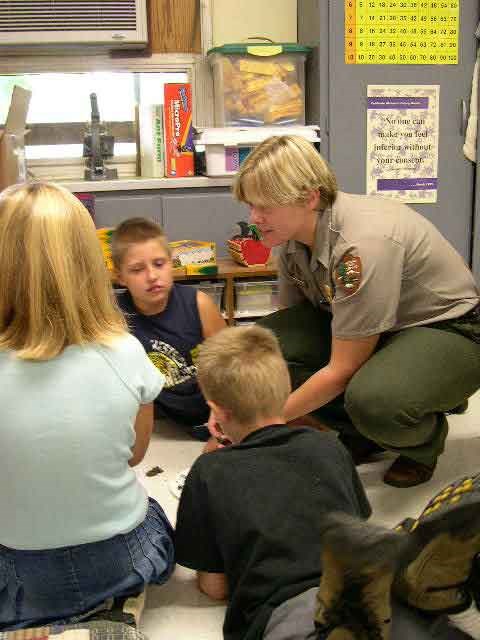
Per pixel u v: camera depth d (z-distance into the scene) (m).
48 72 2.95
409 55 2.73
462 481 1.05
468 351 1.83
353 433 2.00
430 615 1.03
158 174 2.85
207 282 2.64
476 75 2.76
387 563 0.93
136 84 3.05
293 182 1.69
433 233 1.86
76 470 1.19
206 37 3.01
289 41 3.12
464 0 2.73
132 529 1.31
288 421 1.94
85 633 1.19
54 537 1.22
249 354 1.39
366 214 1.75
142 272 2.06
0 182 2.17
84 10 2.76
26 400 1.17
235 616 1.24
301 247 1.93
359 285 1.69
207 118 3.09
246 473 1.28
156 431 2.26
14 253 1.17
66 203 1.22
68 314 1.19
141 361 1.28
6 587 1.27
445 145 2.83
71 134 3.05
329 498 1.25
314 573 1.18
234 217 2.83
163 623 1.40
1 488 1.19
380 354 1.80
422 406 1.72
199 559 1.36
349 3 2.67
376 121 2.77
